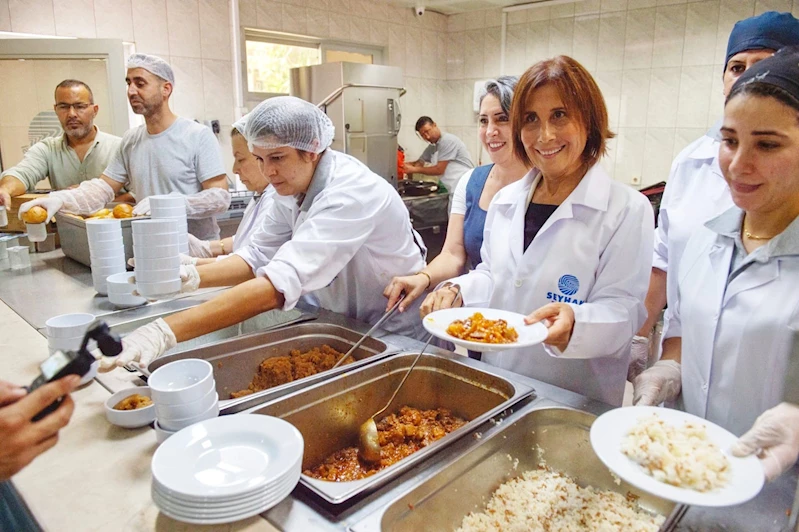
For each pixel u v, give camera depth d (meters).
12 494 1.00
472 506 0.97
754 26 1.39
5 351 1.38
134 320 1.59
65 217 2.26
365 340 1.47
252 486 0.75
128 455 0.94
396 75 4.52
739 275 1.01
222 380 1.43
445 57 6.06
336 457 1.21
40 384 0.71
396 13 5.46
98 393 1.17
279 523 0.77
